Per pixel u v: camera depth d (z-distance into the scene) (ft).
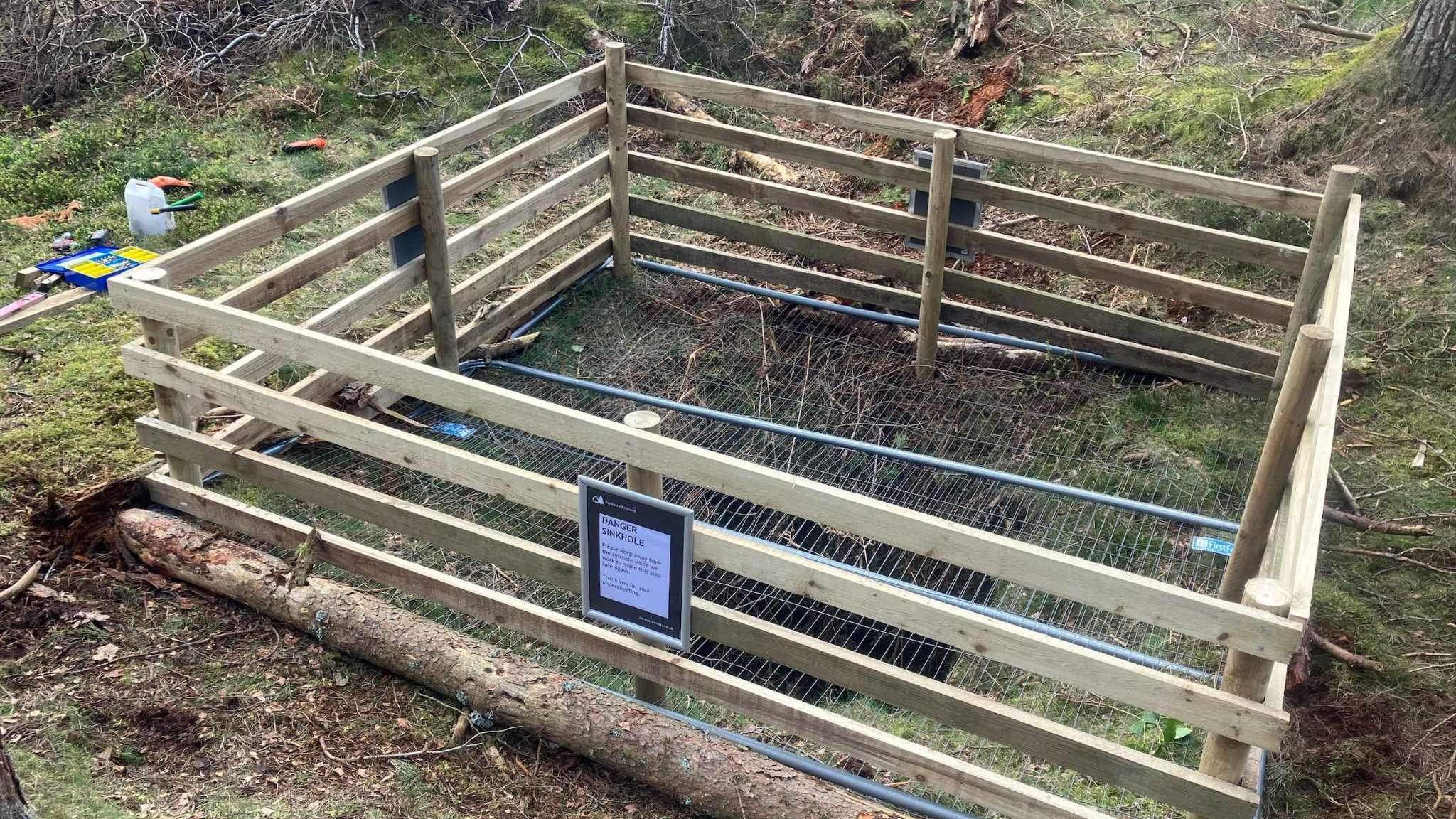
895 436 18.94
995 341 20.67
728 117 28.81
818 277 21.86
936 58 30.37
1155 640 14.37
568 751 12.33
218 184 24.80
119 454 16.33
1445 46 22.17
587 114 21.12
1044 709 13.44
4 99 27.81
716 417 18.94
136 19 29.99
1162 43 29.66
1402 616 14.80
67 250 21.94
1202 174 17.53
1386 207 22.17
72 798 11.07
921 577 16.61
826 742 11.82
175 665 12.97
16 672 12.61
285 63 29.73
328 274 21.90
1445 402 18.79
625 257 22.79
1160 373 19.88
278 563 13.84
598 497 11.52
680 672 12.25
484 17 31.65
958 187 19.30
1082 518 16.80
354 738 12.26
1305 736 13.10
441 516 13.37
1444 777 12.57
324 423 13.15
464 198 18.31
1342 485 16.94
